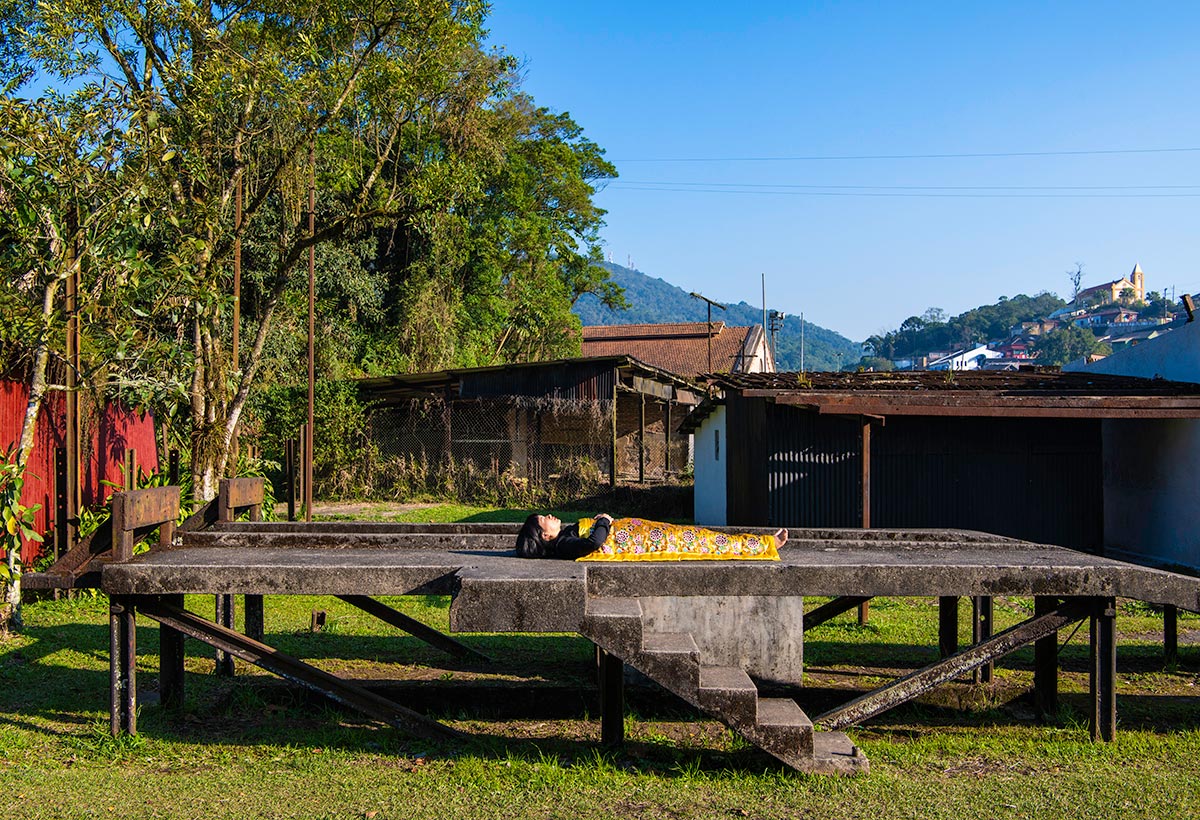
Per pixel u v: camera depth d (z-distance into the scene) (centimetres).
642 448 2472
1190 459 1545
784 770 531
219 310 1197
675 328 5441
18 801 468
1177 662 828
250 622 779
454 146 2203
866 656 852
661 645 536
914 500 1537
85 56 1166
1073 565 584
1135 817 466
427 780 514
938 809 475
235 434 1392
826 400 1302
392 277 3384
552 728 632
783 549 698
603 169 4609
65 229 878
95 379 1013
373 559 609
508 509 2214
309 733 605
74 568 587
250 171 1473
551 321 4159
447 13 1439
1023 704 690
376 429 2450
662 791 501
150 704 651
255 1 1368
